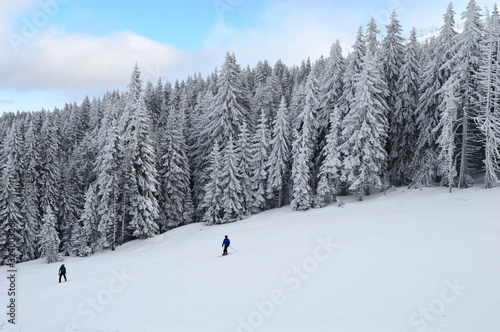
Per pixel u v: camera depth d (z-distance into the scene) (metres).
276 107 57.66
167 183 44.16
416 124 39.50
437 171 36.84
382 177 40.69
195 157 51.19
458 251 15.52
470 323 9.19
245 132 44.66
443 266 13.90
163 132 50.78
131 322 12.46
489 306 9.97
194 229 39.91
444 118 32.88
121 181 39.84
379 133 36.09
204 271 18.48
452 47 35.53
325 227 26.30
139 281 18.47
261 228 31.53
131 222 39.50
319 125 42.22
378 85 37.88
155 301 14.56
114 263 28.28
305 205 37.97
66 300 17.27
